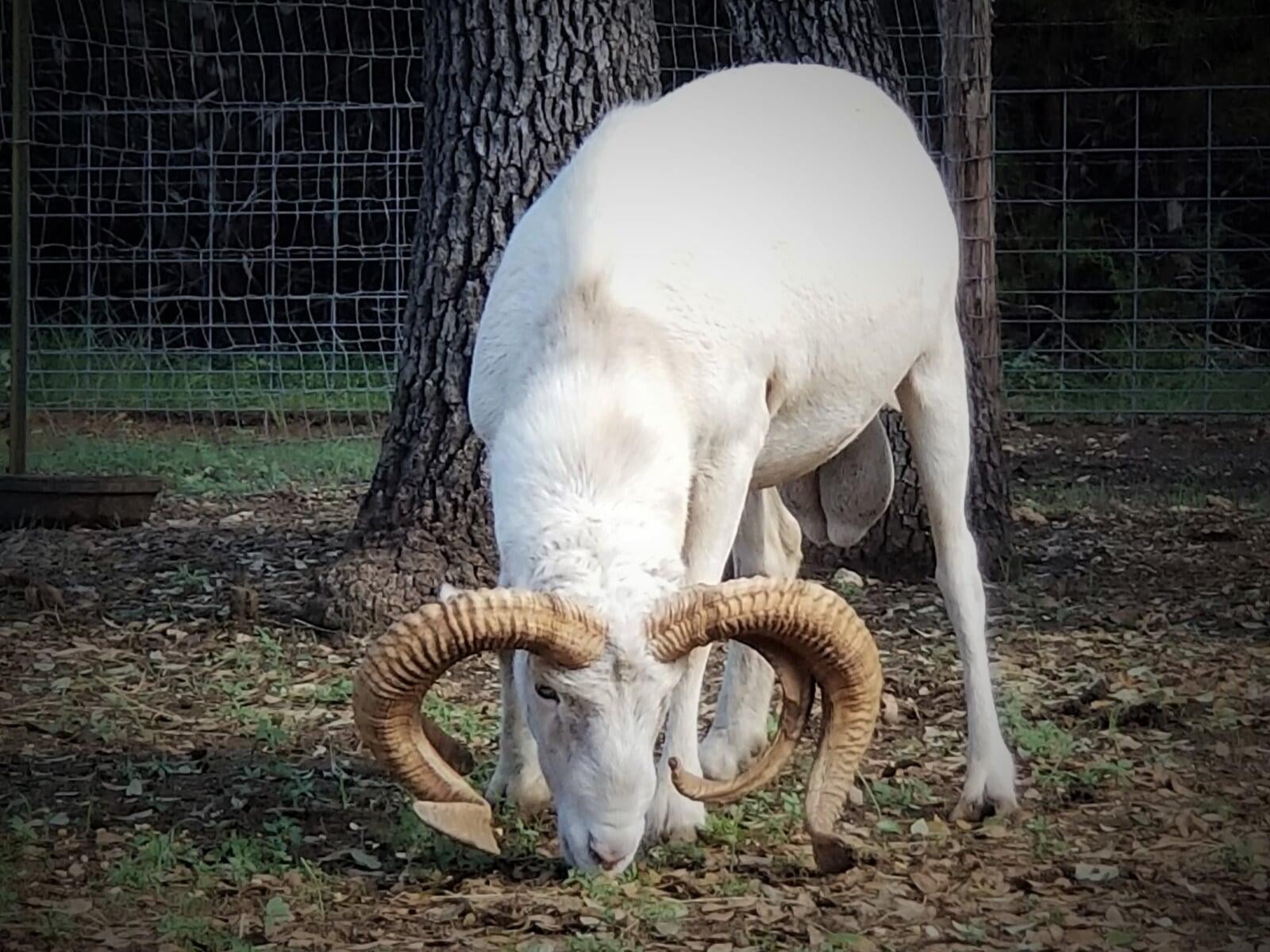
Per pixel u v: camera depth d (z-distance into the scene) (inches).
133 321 755.4
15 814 220.1
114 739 253.4
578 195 204.5
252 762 243.1
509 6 311.3
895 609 334.0
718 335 202.5
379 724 181.8
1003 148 786.2
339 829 217.2
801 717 192.1
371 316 747.4
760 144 216.8
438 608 178.1
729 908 190.7
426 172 320.8
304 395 573.3
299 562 369.4
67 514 402.6
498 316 206.5
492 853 186.5
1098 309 776.3
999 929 186.9
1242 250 627.8
